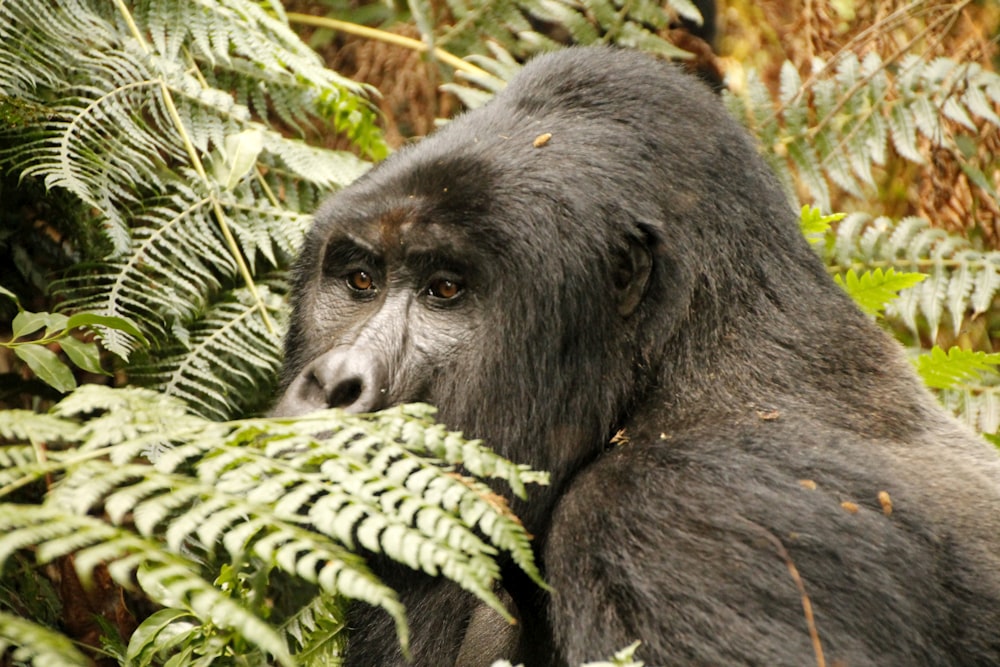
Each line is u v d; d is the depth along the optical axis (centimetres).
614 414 682
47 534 359
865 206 1346
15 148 884
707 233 696
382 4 1294
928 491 621
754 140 797
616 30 1223
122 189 935
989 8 1430
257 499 410
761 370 679
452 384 674
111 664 879
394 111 1278
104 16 1021
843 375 691
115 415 434
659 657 538
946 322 1325
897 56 1213
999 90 1224
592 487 626
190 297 932
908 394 705
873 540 567
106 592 881
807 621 536
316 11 1302
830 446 618
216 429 437
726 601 542
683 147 706
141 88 985
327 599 742
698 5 1295
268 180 1039
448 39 1248
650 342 684
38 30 938
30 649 356
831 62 1210
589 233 670
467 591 720
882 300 939
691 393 673
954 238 1155
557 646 591
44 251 943
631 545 578
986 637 584
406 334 679
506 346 670
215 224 962
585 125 702
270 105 1193
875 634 545
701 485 593
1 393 905
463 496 441
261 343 913
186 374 902
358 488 426
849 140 1177
